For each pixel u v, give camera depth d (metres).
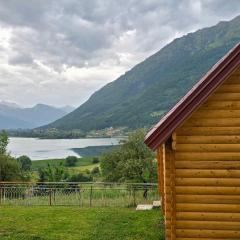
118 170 28.56
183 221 11.60
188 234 11.57
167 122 10.88
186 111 10.85
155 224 17.23
